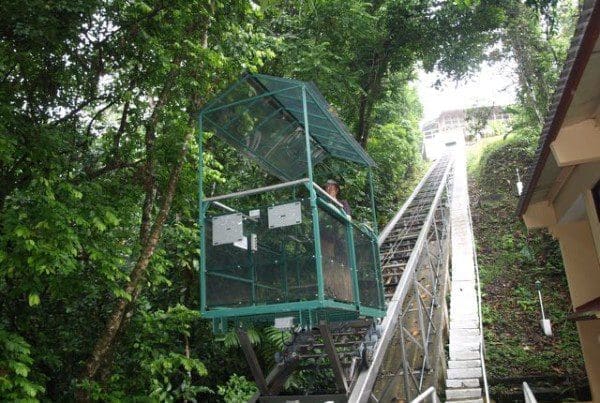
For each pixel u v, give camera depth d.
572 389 8.61
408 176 27.58
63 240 4.52
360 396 5.68
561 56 14.45
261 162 6.88
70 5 4.96
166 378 6.80
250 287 5.07
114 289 5.23
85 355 6.36
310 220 5.00
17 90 5.27
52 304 6.37
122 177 6.49
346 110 13.62
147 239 6.36
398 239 13.01
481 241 16.94
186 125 6.50
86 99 6.00
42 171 4.89
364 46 12.41
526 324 11.71
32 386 4.40
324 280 4.95
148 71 6.19
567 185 7.17
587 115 4.77
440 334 9.18
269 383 6.09
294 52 10.06
